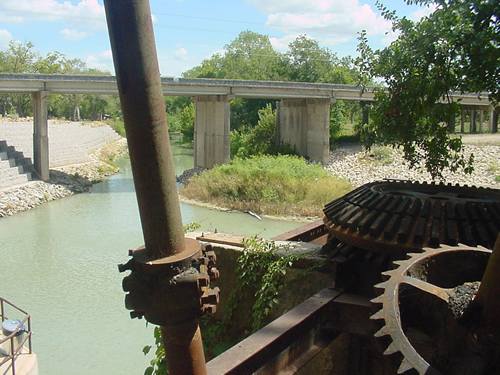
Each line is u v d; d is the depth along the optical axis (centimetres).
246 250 679
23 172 3878
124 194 3825
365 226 564
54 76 3953
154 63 257
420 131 863
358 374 594
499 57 735
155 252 275
